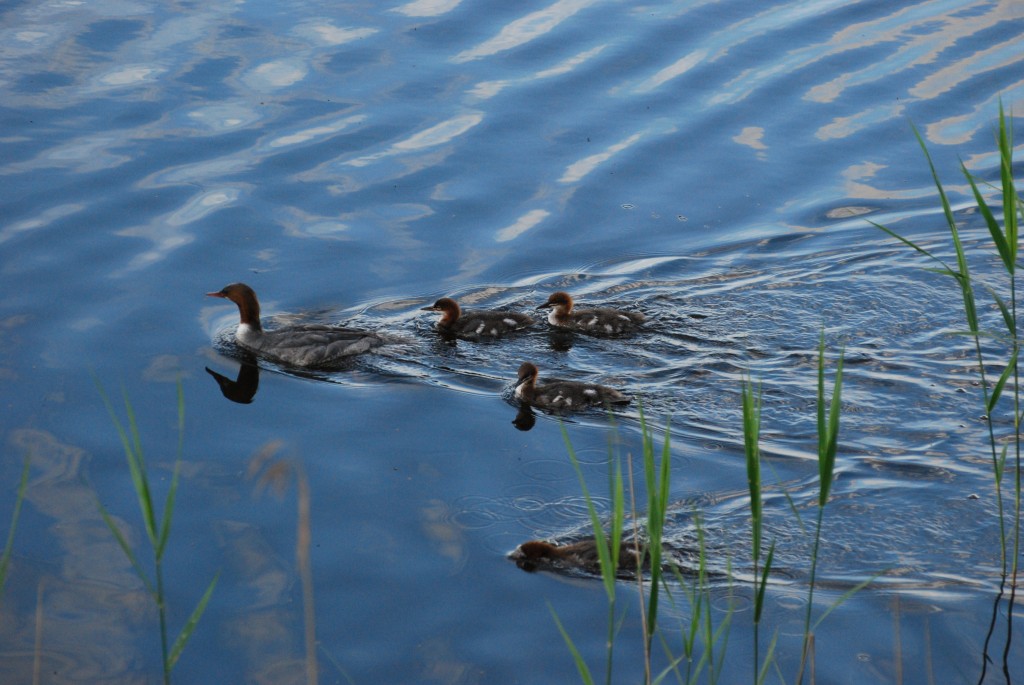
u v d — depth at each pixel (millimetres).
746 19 25594
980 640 10594
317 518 12469
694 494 13016
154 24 25281
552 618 10969
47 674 10289
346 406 14953
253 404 14875
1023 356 15836
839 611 11008
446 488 13094
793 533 12242
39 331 16109
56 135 20984
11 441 13695
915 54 24094
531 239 19047
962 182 20297
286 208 19344
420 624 10891
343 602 11180
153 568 11664
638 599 11211
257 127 21453
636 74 23391
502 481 13258
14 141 20672
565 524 12469
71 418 14250
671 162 20891
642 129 21734
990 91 22672
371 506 12703
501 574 11578
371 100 22391
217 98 22344
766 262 18516
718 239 19078
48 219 18641
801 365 15930
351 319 17172
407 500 12836
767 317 17172
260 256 18250
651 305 17562
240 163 20406
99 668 10352
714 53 24109
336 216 19297
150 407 14641
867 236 19047
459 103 22359
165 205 19219
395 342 16656
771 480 13250
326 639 10695
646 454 8336
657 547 8328
